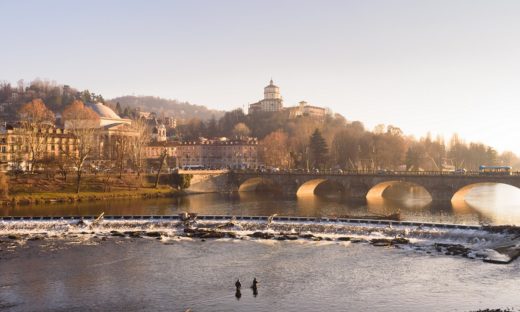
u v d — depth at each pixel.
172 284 82.88
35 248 107.50
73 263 95.75
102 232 125.31
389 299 75.19
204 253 103.56
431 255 100.50
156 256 101.06
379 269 90.88
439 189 196.00
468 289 79.06
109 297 76.62
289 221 134.50
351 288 80.38
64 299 75.75
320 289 80.06
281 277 86.44
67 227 129.75
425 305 72.56
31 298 76.19
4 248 107.44
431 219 149.88
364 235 120.69
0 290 79.81
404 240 112.56
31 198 187.75
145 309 71.62
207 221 135.50
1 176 184.12
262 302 74.31
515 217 153.88
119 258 99.50
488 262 93.94
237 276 87.31
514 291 77.69
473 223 141.00
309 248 107.62
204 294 77.88
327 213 164.38
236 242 114.00
